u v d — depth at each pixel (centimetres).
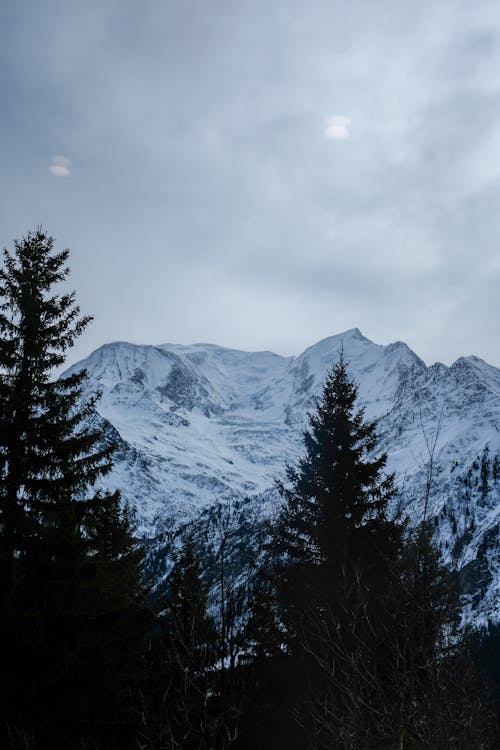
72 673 1352
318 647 1580
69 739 1341
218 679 1248
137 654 1494
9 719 1290
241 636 1371
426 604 924
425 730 879
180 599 1406
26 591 1412
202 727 1159
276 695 1608
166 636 1434
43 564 1457
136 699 1428
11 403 1880
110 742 1391
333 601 1722
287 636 1683
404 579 965
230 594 1361
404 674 913
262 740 1533
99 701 1374
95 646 1415
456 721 879
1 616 1320
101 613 1468
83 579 1470
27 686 1323
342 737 943
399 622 968
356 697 956
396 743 903
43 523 1823
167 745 1155
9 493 1870
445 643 926
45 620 1363
